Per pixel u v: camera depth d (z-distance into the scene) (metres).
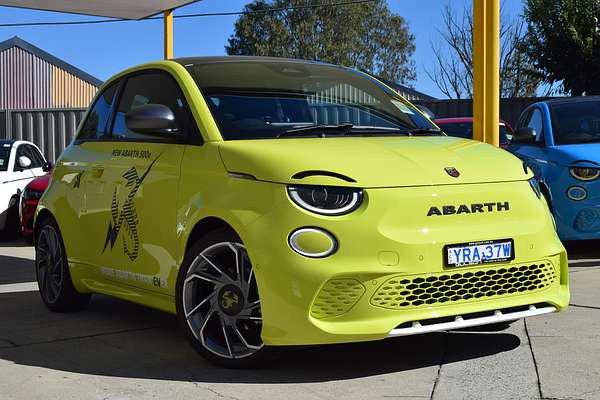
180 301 4.29
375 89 5.45
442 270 3.79
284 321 3.73
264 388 3.84
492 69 7.42
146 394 3.81
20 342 4.93
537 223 4.11
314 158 3.93
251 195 3.92
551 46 26.55
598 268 7.18
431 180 3.91
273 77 5.05
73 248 5.54
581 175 7.40
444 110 19.14
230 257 4.14
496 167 4.20
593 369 4.05
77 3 12.60
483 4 7.40
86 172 5.42
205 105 4.56
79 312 5.87
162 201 4.52
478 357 4.31
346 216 3.72
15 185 11.53
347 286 3.70
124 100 5.39
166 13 13.77
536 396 3.65
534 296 4.07
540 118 8.59
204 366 4.26
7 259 9.20
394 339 4.71
